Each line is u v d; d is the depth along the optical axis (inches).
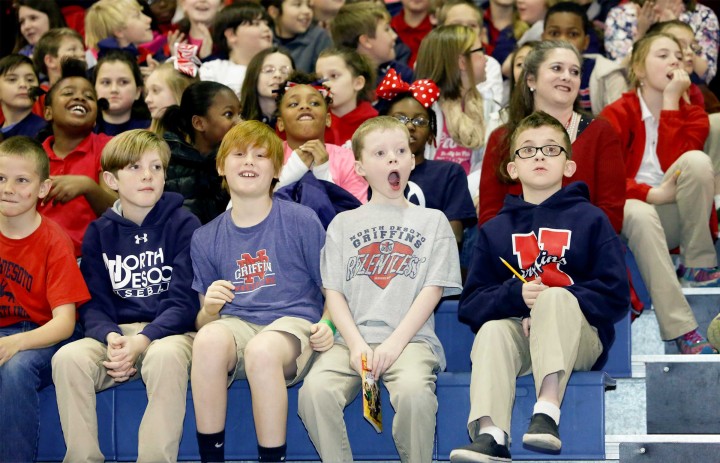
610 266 145.9
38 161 158.7
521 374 146.4
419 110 187.3
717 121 203.5
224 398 140.2
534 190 156.4
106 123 222.4
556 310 137.4
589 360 145.8
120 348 145.0
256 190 152.6
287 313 150.4
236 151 153.1
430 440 137.1
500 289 145.6
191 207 184.1
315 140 181.9
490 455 130.0
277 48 220.8
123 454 149.4
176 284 155.8
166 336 150.3
